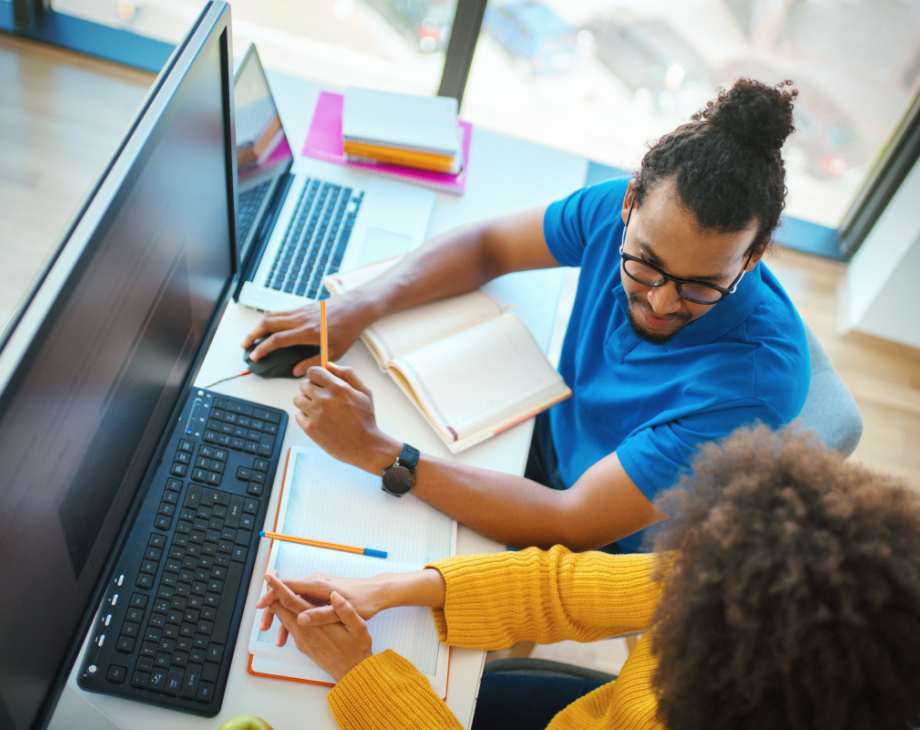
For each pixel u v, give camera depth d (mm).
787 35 2396
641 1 2359
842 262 2656
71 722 759
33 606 635
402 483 1012
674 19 2391
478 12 2141
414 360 1152
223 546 904
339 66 2439
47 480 618
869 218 2578
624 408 1171
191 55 765
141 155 682
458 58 2256
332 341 1128
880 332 2471
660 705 655
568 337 1333
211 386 1076
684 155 890
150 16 2512
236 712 814
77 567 709
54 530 646
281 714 826
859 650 551
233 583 883
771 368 1028
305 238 1297
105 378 697
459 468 1048
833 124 2502
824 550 562
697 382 1047
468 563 959
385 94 1499
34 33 2416
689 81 2506
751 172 870
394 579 922
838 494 583
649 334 1072
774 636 562
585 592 962
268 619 862
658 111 2561
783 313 1093
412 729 825
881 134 2471
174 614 840
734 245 896
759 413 1002
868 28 2338
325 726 830
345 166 1438
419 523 1024
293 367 1106
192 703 801
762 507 599
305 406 1025
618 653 1713
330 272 1260
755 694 575
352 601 878
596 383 1239
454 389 1140
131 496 817
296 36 2400
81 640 739
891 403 2389
